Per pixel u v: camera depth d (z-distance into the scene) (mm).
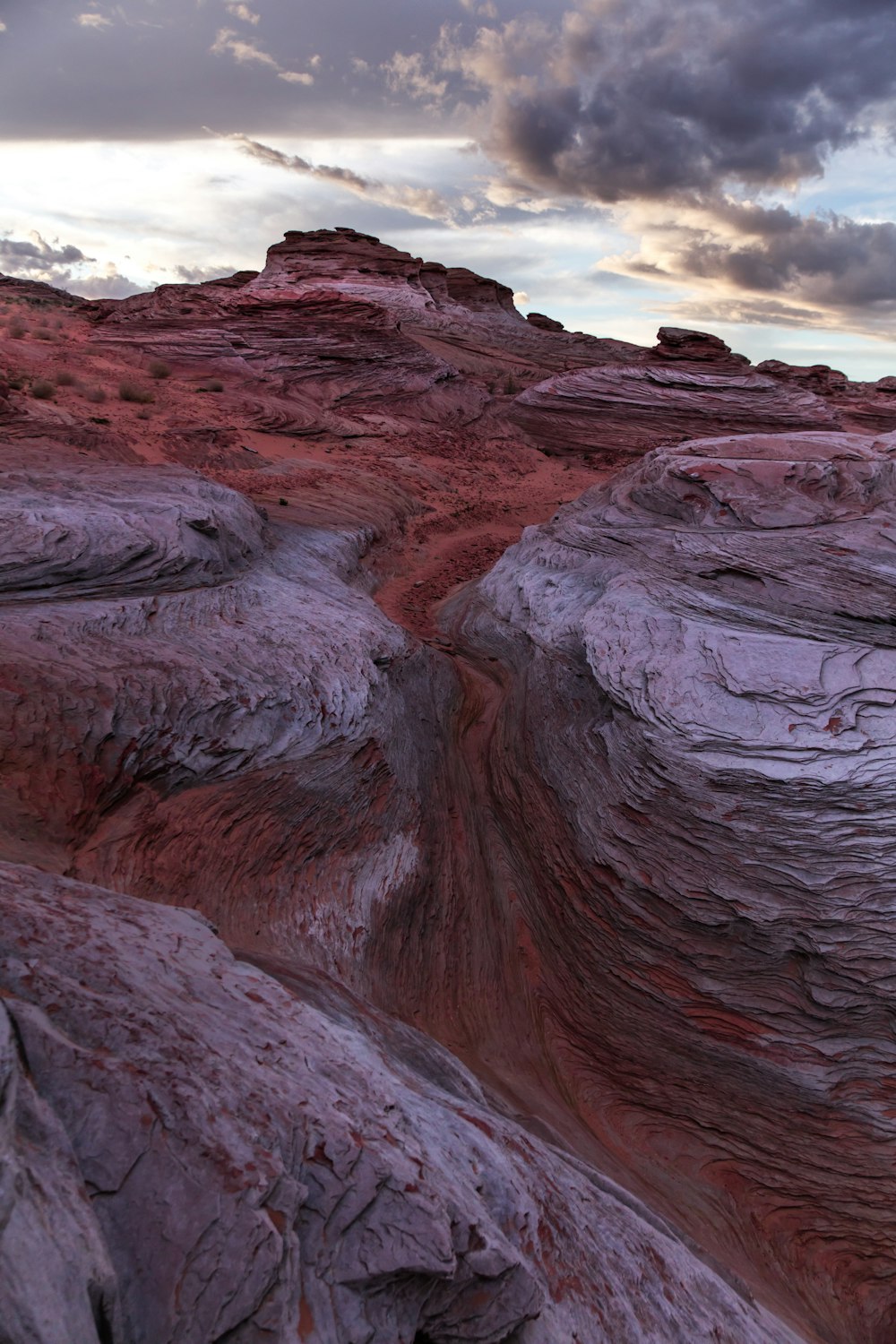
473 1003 9492
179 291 45031
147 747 7777
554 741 11633
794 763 8891
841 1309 7836
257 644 10641
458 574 22484
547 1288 3701
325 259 55281
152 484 14336
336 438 33781
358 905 8883
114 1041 3121
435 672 14695
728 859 8711
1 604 9148
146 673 8555
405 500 27766
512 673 14773
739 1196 8445
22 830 6273
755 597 12023
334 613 13320
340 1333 2760
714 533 13938
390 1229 3027
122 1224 2619
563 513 19906
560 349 54781
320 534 19625
